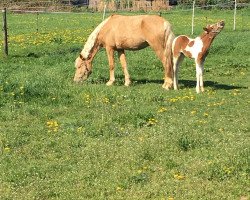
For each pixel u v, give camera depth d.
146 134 10.35
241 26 36.66
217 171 8.33
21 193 7.76
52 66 18.55
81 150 9.55
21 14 46.94
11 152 9.48
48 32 31.11
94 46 15.83
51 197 7.67
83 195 7.68
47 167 8.75
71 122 11.34
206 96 14.34
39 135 10.49
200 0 53.44
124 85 15.76
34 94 13.56
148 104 13.09
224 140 9.93
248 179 8.05
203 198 7.48
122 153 9.30
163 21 15.02
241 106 13.14
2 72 16.58
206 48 14.87
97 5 57.22
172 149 9.45
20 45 24.44
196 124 11.16
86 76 15.88
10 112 12.05
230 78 17.78
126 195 7.64
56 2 54.88
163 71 18.34
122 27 15.38
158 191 7.74
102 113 12.00
